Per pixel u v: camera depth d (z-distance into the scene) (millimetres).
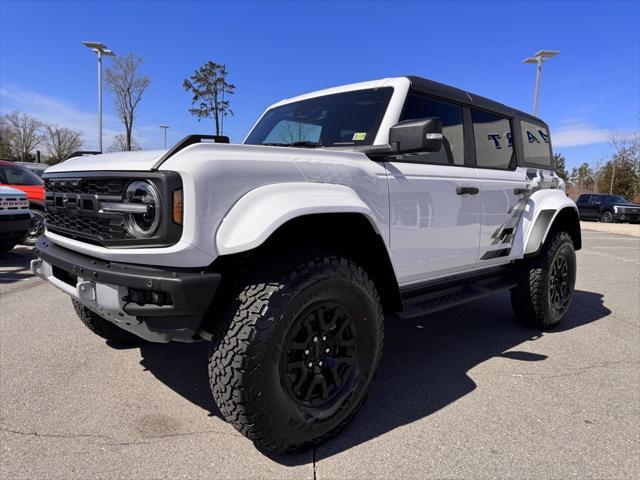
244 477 2188
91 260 2404
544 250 4395
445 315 5090
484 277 4012
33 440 2449
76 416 2701
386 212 2861
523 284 4387
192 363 3504
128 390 3043
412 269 3137
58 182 2779
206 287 2104
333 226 2605
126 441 2457
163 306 2117
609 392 3164
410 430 2639
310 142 3215
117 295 2199
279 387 2223
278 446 2268
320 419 2377
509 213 4047
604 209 25531
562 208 4438
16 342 3893
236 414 2166
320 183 2484
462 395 3092
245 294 2215
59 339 3973
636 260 10016
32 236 9531
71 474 2176
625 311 5418
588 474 2258
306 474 2217
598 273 8156
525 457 2387
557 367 3602
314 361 2395
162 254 2088
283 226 2322
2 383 3109
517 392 3145
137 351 3721
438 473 2244
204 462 2293
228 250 2102
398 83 3141
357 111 3182
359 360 2574
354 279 2457
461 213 3467
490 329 4590
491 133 4008
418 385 3246
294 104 3748
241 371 2111
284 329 2197
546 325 4512
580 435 2607
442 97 3449
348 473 2234
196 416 2730
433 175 3215
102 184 2365
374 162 2854
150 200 2129
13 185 9375
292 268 2291
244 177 2227
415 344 4117
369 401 2994
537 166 4648
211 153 2170
